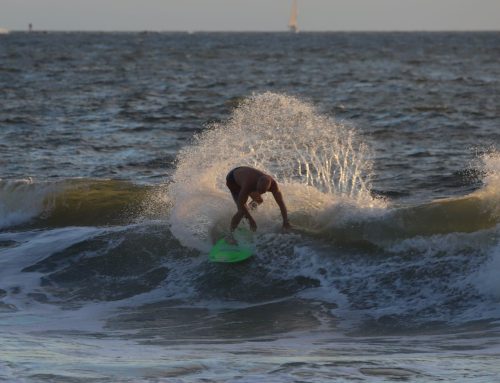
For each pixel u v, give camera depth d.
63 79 194.75
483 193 35.25
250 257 35.28
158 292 34.97
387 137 86.31
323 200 37.75
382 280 32.09
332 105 125.06
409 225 34.19
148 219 43.62
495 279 29.78
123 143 85.50
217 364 19.86
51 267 38.16
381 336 26.78
